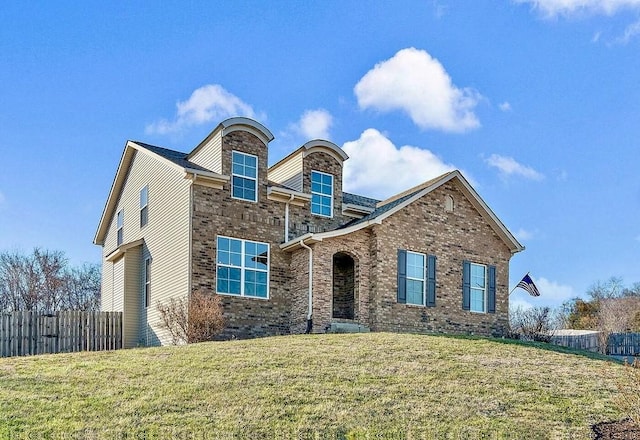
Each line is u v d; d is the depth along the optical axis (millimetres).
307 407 14477
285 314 25422
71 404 14391
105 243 32469
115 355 18812
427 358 18750
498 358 19438
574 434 13820
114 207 31578
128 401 14594
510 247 29781
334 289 27375
